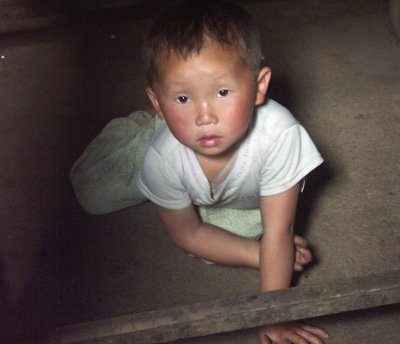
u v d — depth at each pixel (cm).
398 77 214
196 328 110
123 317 111
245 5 254
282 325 145
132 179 177
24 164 198
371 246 165
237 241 158
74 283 165
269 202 144
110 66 233
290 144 138
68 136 206
